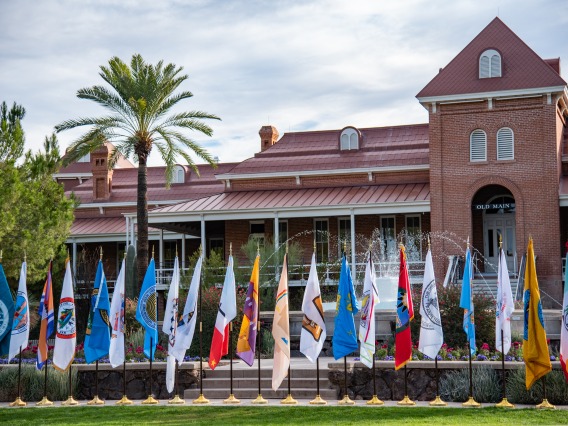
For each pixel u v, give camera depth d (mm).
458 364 21000
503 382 19484
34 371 23391
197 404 21016
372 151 47500
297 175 47125
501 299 19844
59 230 36312
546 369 18641
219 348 21062
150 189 57062
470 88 41562
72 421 18906
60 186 37781
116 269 54562
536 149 40875
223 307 21188
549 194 40469
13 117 36469
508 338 19766
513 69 41375
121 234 52844
